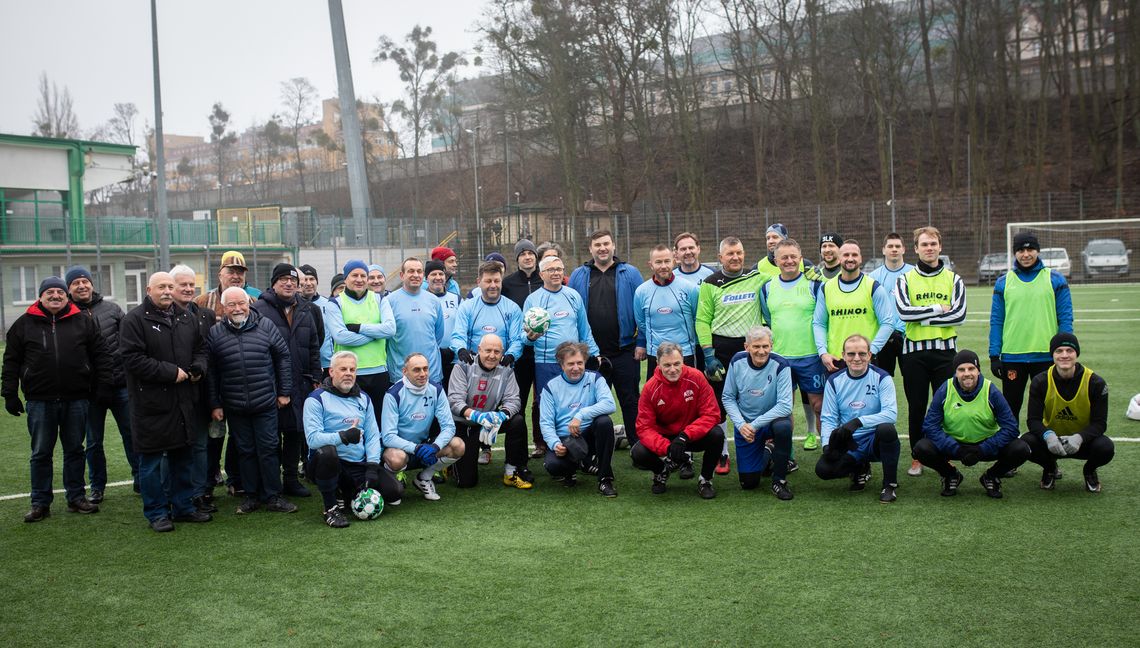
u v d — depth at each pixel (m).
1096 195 37.59
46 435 5.91
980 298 24.33
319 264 33.31
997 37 39.53
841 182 45.03
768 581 4.39
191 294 5.95
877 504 5.79
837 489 6.25
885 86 43.50
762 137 43.97
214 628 4.00
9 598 4.43
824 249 7.73
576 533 5.35
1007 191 39.94
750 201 45.81
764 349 6.14
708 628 3.84
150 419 5.53
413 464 6.41
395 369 7.24
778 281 7.10
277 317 6.57
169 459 5.76
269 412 6.05
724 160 48.41
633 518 5.65
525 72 37.72
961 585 4.26
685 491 6.36
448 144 68.94
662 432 6.29
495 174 57.47
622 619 3.97
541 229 40.19
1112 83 46.12
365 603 4.26
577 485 6.63
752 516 5.60
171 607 4.27
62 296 5.95
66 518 5.95
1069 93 40.62
